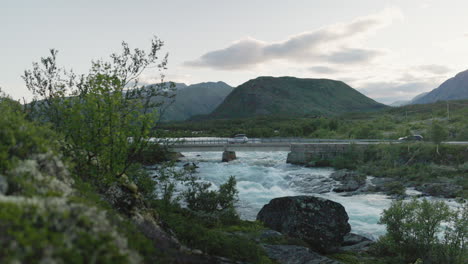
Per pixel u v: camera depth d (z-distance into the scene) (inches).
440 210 655.1
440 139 2084.2
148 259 215.0
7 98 383.2
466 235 616.7
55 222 165.8
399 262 625.9
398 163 2074.3
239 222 759.7
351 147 2381.9
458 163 1902.1
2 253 131.0
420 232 657.0
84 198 239.1
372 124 4566.9
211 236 466.6
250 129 5428.2
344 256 658.2
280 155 3107.8
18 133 232.4
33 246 141.1
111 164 370.6
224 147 2593.5
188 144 2524.6
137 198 389.4
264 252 520.7
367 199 1326.3
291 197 757.3
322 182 1627.7
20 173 207.6
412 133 3555.6
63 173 268.7
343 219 719.7
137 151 394.6
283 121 7081.7
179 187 1127.0
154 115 386.9
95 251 163.0
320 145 2484.0
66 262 144.9
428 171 1753.2
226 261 316.2
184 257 269.4
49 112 420.5
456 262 603.8
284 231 709.9
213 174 1893.5
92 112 357.7
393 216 696.4
